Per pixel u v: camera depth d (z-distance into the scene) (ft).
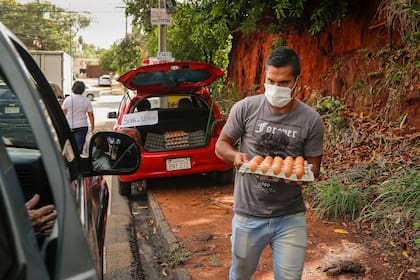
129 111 23.00
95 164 9.11
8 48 4.99
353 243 14.53
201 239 15.85
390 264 13.03
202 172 21.98
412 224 14.55
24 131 9.40
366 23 25.36
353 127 22.77
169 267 14.56
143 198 23.44
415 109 20.93
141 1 55.06
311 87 29.73
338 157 21.52
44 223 5.71
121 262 15.64
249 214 8.86
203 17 29.09
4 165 4.26
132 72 21.53
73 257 4.58
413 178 16.38
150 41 59.72
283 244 8.82
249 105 8.87
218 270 13.58
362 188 17.74
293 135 8.59
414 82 20.90
